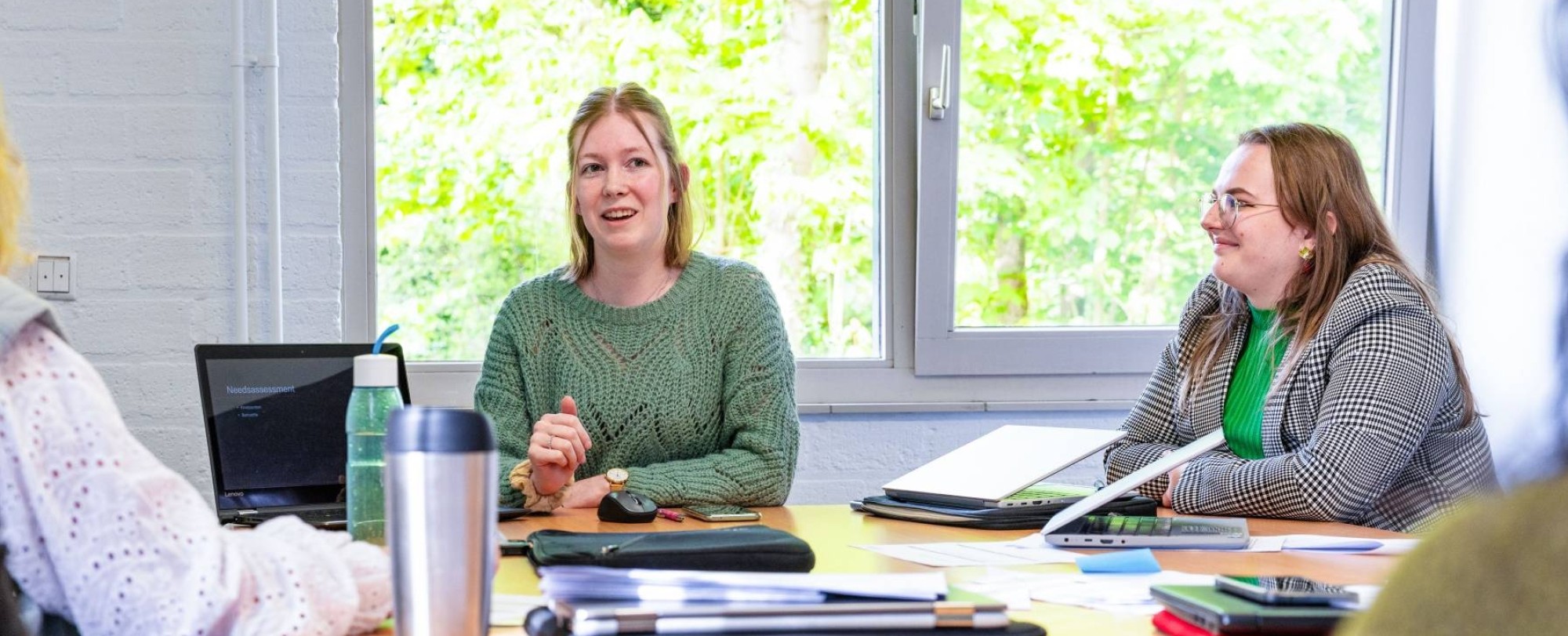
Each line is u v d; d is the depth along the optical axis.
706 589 0.93
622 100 2.14
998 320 2.88
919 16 2.78
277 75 2.56
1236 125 2.94
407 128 2.70
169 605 0.82
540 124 2.74
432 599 0.72
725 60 2.78
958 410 2.83
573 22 2.74
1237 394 2.15
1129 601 1.08
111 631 0.82
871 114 2.84
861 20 2.82
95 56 2.51
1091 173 2.90
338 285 2.61
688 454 2.09
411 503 0.72
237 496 1.67
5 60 2.49
